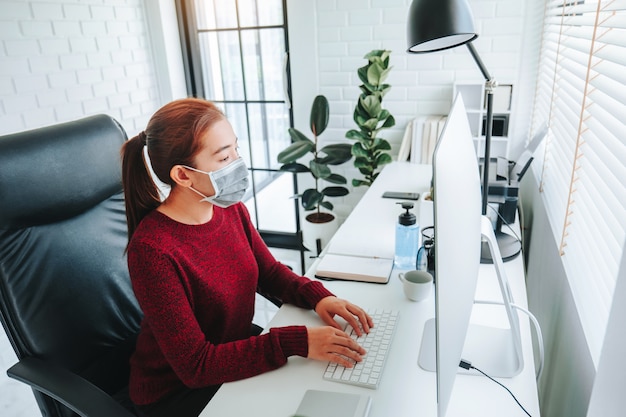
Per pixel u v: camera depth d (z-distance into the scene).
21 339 1.09
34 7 2.18
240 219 1.27
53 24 2.29
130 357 1.23
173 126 0.99
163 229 1.03
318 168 2.67
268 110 3.10
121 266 1.32
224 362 0.97
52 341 1.12
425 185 2.09
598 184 1.04
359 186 2.90
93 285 1.24
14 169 1.10
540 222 1.69
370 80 2.40
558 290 1.28
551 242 1.44
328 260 1.43
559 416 1.17
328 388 0.93
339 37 2.68
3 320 1.09
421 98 2.62
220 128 1.03
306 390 0.93
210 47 3.09
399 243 1.37
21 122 2.17
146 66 2.95
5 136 1.12
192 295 1.07
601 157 1.00
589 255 1.08
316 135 2.71
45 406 1.11
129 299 1.32
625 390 0.61
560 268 1.28
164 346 0.99
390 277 1.35
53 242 1.19
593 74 1.17
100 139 1.32
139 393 1.12
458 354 0.74
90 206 1.29
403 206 1.37
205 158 1.02
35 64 2.21
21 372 1.05
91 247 1.26
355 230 1.65
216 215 1.16
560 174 1.54
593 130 1.09
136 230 1.04
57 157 1.19
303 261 3.16
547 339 1.42
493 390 0.89
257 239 1.34
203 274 1.08
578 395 0.98
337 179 2.77
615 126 0.94
